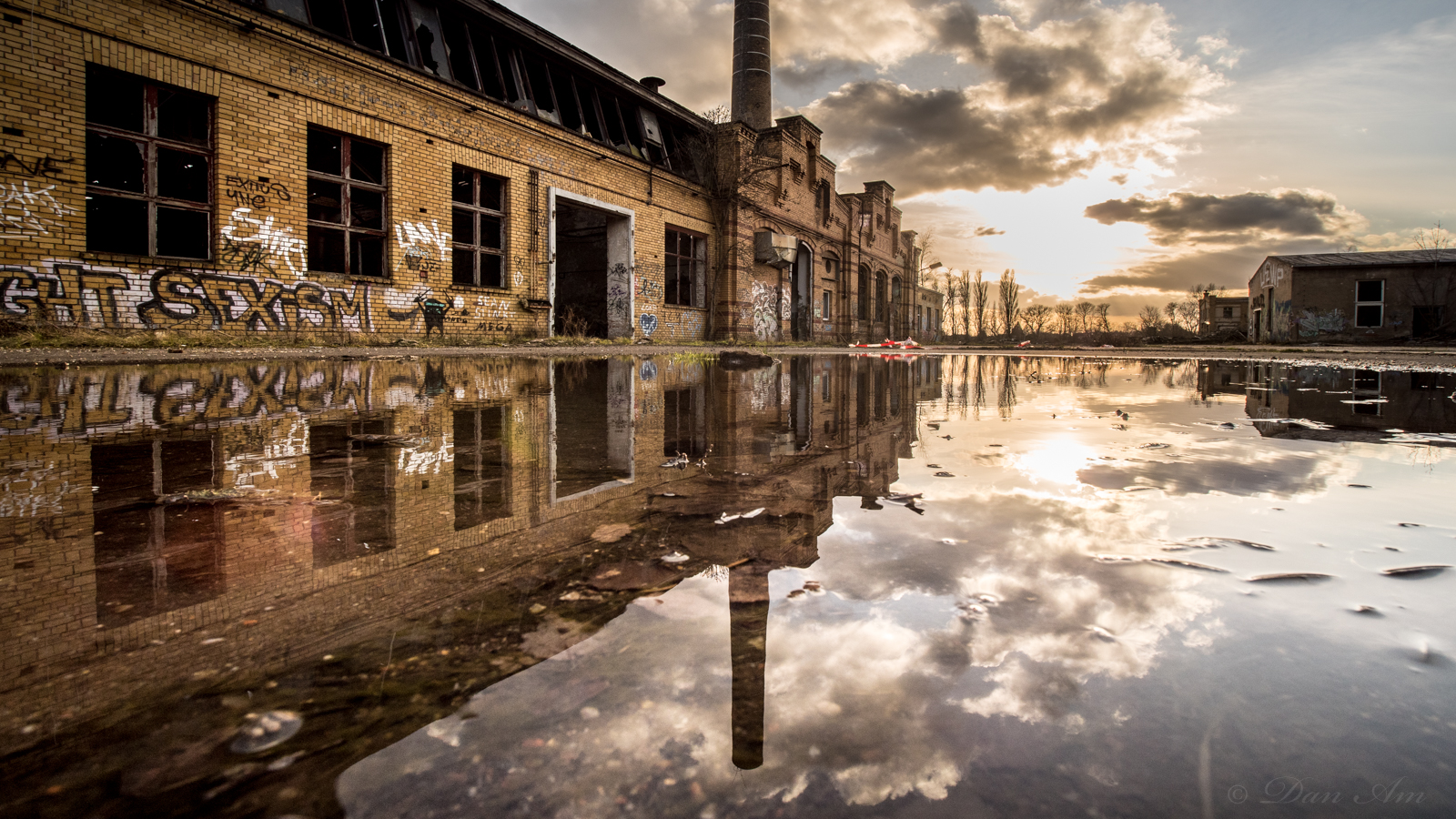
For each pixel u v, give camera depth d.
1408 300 26.00
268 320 9.18
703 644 0.82
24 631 0.83
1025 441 2.58
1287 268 28.16
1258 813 0.51
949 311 64.44
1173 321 71.25
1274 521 1.40
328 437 2.48
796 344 22.12
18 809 0.51
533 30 13.66
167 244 10.08
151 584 1.00
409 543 1.22
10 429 2.55
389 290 10.78
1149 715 0.66
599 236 18.97
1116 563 1.12
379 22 10.75
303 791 0.54
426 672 0.74
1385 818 0.50
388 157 10.77
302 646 0.80
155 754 0.59
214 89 8.52
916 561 1.13
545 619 0.89
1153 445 2.48
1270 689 0.70
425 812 0.51
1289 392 5.23
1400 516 1.45
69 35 7.31
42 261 7.20
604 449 2.32
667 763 0.58
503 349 10.64
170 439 2.38
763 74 22.44
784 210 23.34
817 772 0.57
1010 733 0.63
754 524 1.37
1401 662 0.76
